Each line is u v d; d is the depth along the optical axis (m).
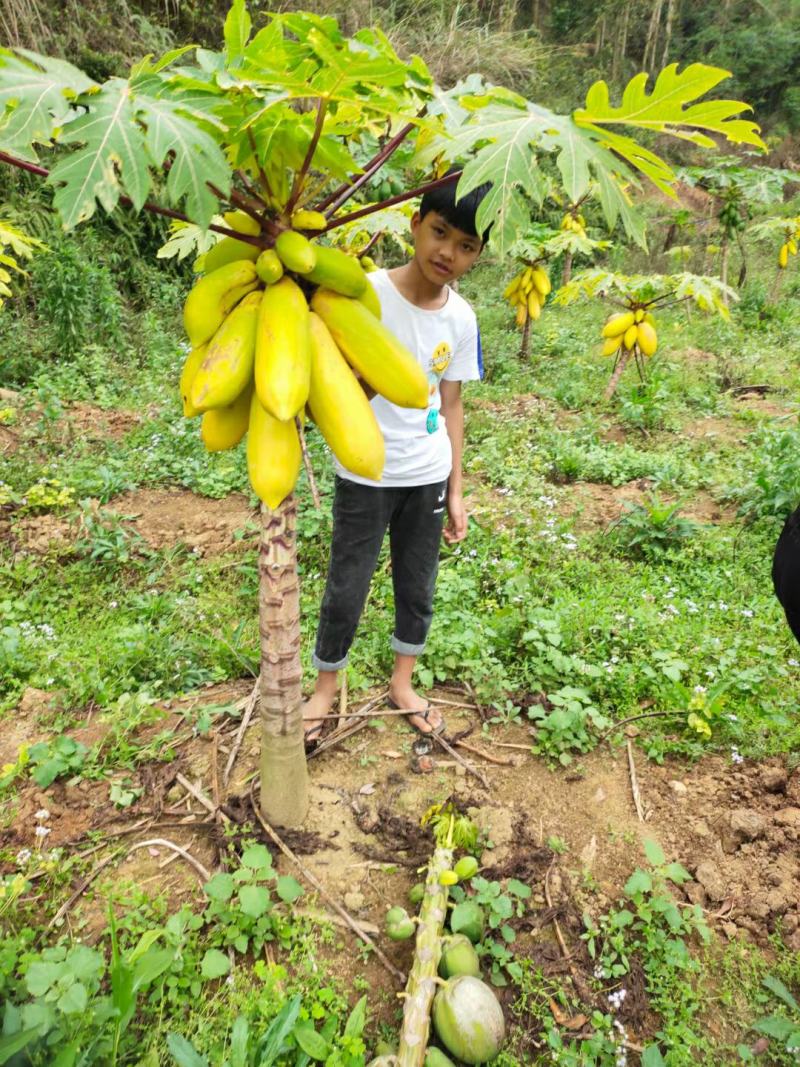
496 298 12.89
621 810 2.78
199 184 1.35
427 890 2.22
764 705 3.29
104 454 5.95
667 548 4.73
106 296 8.40
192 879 2.39
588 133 1.56
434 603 3.94
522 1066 2.00
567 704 3.04
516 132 1.47
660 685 3.40
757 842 2.67
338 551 2.69
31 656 3.51
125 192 1.30
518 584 4.02
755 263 16.78
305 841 2.50
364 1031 2.04
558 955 2.26
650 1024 2.14
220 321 1.73
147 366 8.26
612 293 7.50
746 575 4.43
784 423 6.96
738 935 2.37
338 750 2.94
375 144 2.48
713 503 5.50
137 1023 1.98
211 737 2.97
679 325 11.26
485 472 5.91
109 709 3.13
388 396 1.77
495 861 2.51
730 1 28.92
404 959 2.21
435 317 2.45
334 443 1.70
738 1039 2.11
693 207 19.53
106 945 2.18
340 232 3.63
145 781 2.75
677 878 2.46
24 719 3.13
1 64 1.32
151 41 10.88
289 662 2.28
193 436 6.06
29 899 2.30
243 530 4.76
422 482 2.65
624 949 2.28
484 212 1.43
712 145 1.61
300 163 1.72
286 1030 1.82
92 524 4.55
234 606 4.05
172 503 5.33
